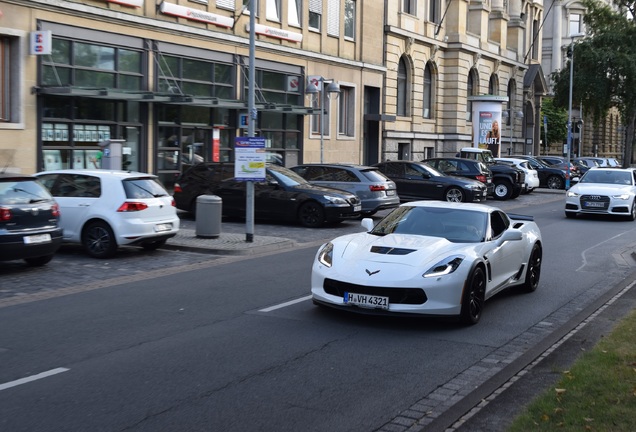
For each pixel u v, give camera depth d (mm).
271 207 19797
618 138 88938
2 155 19609
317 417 5656
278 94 30766
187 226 18828
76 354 7305
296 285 11156
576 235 19031
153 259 13789
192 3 25797
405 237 9320
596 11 50438
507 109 55156
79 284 11180
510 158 36219
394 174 26562
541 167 40500
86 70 22062
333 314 9188
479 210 9969
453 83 45688
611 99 50531
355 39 36188
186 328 8398
